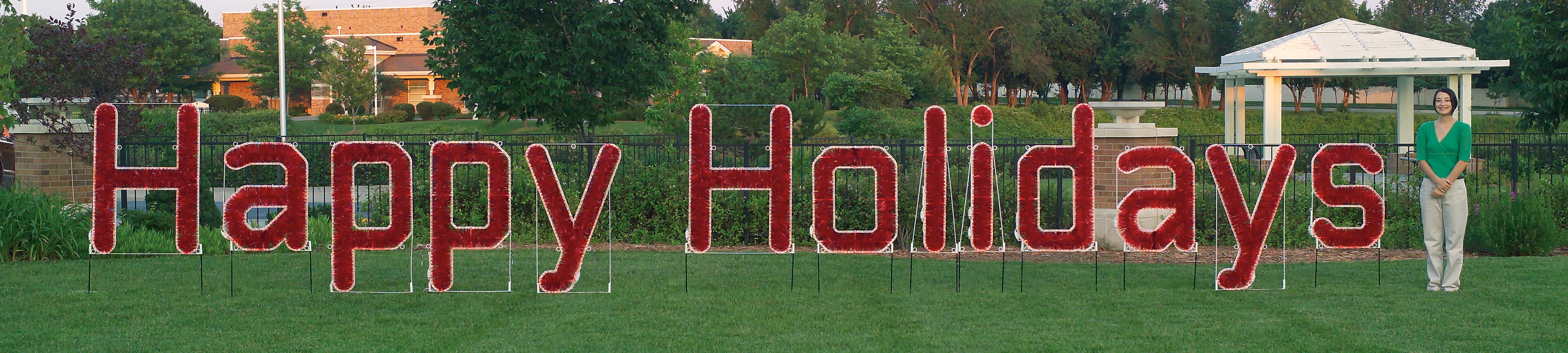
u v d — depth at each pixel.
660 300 8.05
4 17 10.04
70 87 16.95
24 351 6.53
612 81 16.08
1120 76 82.94
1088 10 81.50
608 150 8.12
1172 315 7.43
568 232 8.17
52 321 7.35
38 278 8.99
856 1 70.81
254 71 55.41
